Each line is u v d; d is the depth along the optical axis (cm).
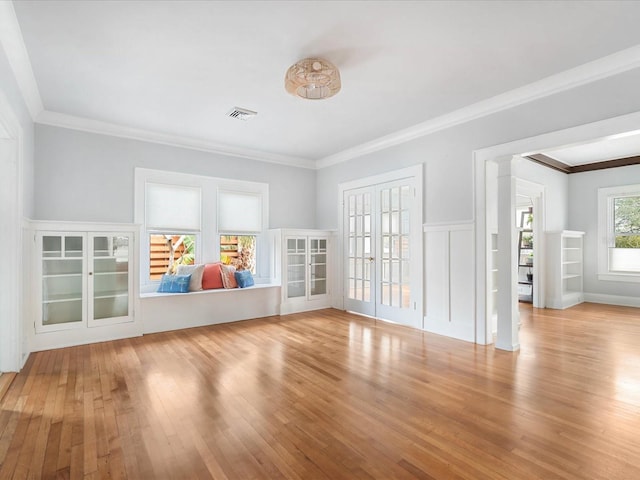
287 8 213
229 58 271
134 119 401
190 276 449
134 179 435
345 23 228
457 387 256
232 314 474
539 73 297
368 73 296
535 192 568
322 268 571
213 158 501
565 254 633
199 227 486
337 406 226
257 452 177
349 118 403
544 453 175
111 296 385
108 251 384
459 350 345
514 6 212
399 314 461
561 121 303
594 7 212
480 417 212
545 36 244
